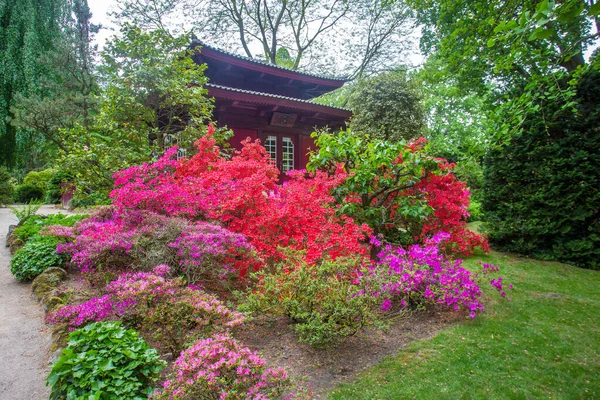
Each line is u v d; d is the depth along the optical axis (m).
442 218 5.52
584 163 5.98
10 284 5.16
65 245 3.91
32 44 16.55
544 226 6.39
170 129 8.69
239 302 3.45
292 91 13.62
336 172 5.37
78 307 2.77
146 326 2.82
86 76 15.80
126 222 4.22
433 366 2.82
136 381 2.22
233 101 8.89
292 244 4.27
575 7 2.23
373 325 3.29
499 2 5.25
